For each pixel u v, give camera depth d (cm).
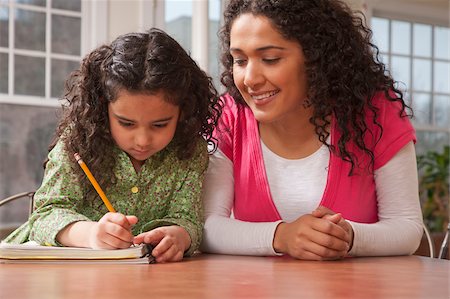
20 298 90
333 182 160
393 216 159
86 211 159
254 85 146
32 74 445
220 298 91
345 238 143
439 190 543
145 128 148
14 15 440
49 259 131
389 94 165
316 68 150
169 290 97
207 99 167
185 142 161
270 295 94
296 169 164
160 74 145
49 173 156
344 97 157
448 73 587
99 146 156
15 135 445
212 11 440
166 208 165
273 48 145
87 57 157
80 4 455
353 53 158
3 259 131
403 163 160
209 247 158
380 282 108
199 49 430
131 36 154
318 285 104
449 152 551
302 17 148
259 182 164
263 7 144
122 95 145
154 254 135
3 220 446
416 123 573
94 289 98
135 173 159
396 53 564
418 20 572
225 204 167
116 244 135
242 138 168
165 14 453
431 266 133
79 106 156
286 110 150
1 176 444
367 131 161
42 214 150
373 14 552
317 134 161
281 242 147
